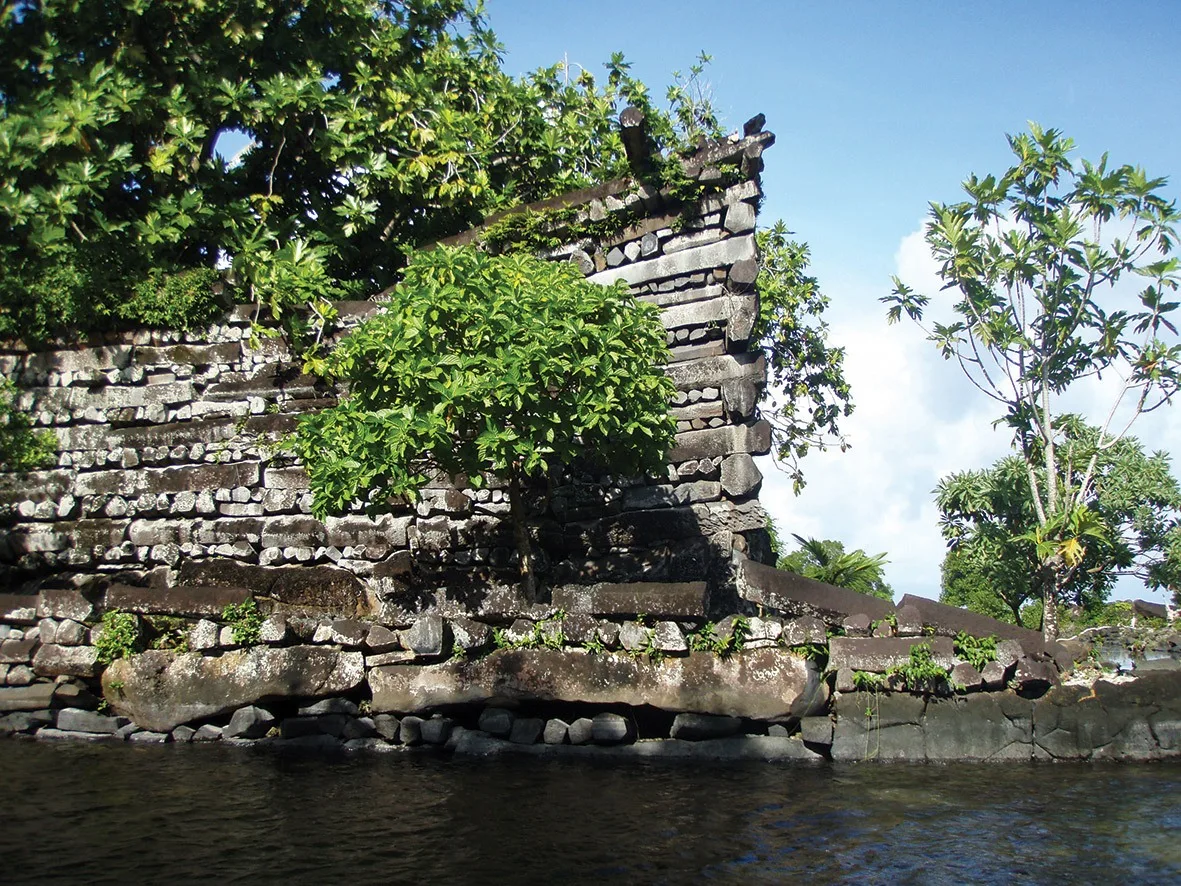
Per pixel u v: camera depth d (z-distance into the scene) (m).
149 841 8.12
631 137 13.44
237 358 14.84
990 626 10.55
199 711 11.20
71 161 15.34
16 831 8.34
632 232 14.11
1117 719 10.12
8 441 14.80
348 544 13.84
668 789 9.42
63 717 11.70
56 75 16.25
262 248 15.68
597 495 13.56
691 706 10.31
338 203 19.25
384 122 18.00
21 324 15.12
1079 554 14.50
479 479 11.16
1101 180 14.87
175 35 17.31
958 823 8.40
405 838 8.17
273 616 11.23
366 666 11.19
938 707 10.23
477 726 11.15
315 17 18.38
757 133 13.37
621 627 10.62
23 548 14.66
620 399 11.06
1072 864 7.52
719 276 13.59
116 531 14.48
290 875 7.42
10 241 15.48
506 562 13.53
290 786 9.59
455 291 11.18
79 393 15.06
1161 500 16.92
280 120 17.22
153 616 11.74
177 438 14.66
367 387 11.52
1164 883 7.15
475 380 10.63
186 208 15.61
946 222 15.58
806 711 10.20
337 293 15.65
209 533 14.26
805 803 8.95
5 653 11.92
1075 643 11.48
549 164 20.50
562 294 11.28
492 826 8.45
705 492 13.08
